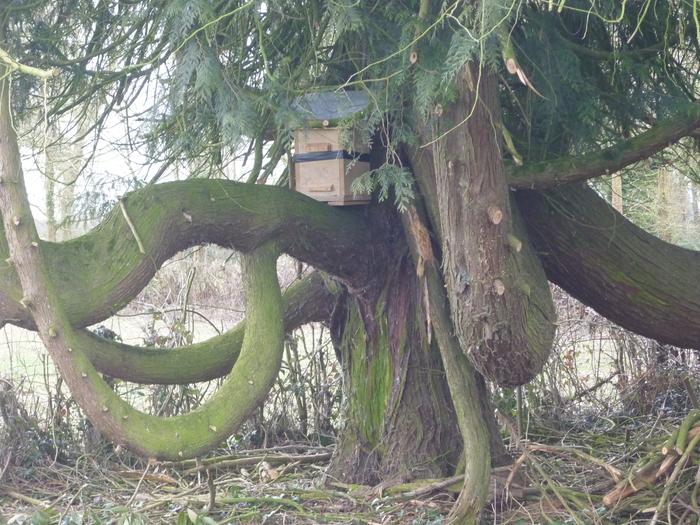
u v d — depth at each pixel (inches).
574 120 198.4
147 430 163.9
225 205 192.1
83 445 289.4
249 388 183.6
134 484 262.5
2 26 193.9
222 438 175.6
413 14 172.7
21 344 322.7
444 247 177.5
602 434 299.7
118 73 219.9
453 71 141.1
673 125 197.5
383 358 235.3
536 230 223.9
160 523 215.2
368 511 216.1
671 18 203.6
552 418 318.0
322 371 316.8
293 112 185.3
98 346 203.0
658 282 227.8
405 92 185.5
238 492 243.0
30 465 275.3
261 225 197.3
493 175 165.8
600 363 335.6
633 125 214.8
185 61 173.6
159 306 335.3
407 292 233.1
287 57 200.4
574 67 185.9
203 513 213.2
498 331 175.3
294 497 231.3
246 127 176.1
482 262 169.3
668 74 208.4
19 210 151.3
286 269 389.4
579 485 231.0
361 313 239.9
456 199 168.2
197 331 362.0
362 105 193.8
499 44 152.0
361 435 236.5
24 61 209.2
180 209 184.5
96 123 229.9
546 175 198.1
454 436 229.6
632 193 381.1
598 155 198.2
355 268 229.0
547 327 187.2
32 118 247.1
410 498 216.2
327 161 209.2
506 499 213.2
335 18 173.6
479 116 162.9
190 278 305.6
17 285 160.7
